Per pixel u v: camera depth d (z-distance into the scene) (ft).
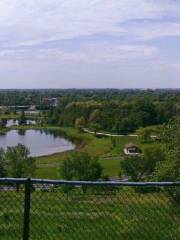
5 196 17.52
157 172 84.99
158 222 18.79
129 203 18.30
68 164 159.12
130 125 428.15
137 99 483.51
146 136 344.69
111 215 18.12
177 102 484.33
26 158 163.32
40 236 18.42
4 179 16.12
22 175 160.15
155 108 441.68
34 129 520.83
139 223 18.57
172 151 86.02
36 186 16.76
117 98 618.03
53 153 322.96
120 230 18.48
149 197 18.39
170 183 16.81
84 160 158.30
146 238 18.89
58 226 18.39
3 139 424.46
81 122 479.00
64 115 540.11
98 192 17.65
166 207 18.45
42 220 18.29
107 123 448.24
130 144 312.50
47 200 17.58
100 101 551.59
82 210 17.88
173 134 93.15
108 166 234.99
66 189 17.40
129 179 144.77
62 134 467.93
